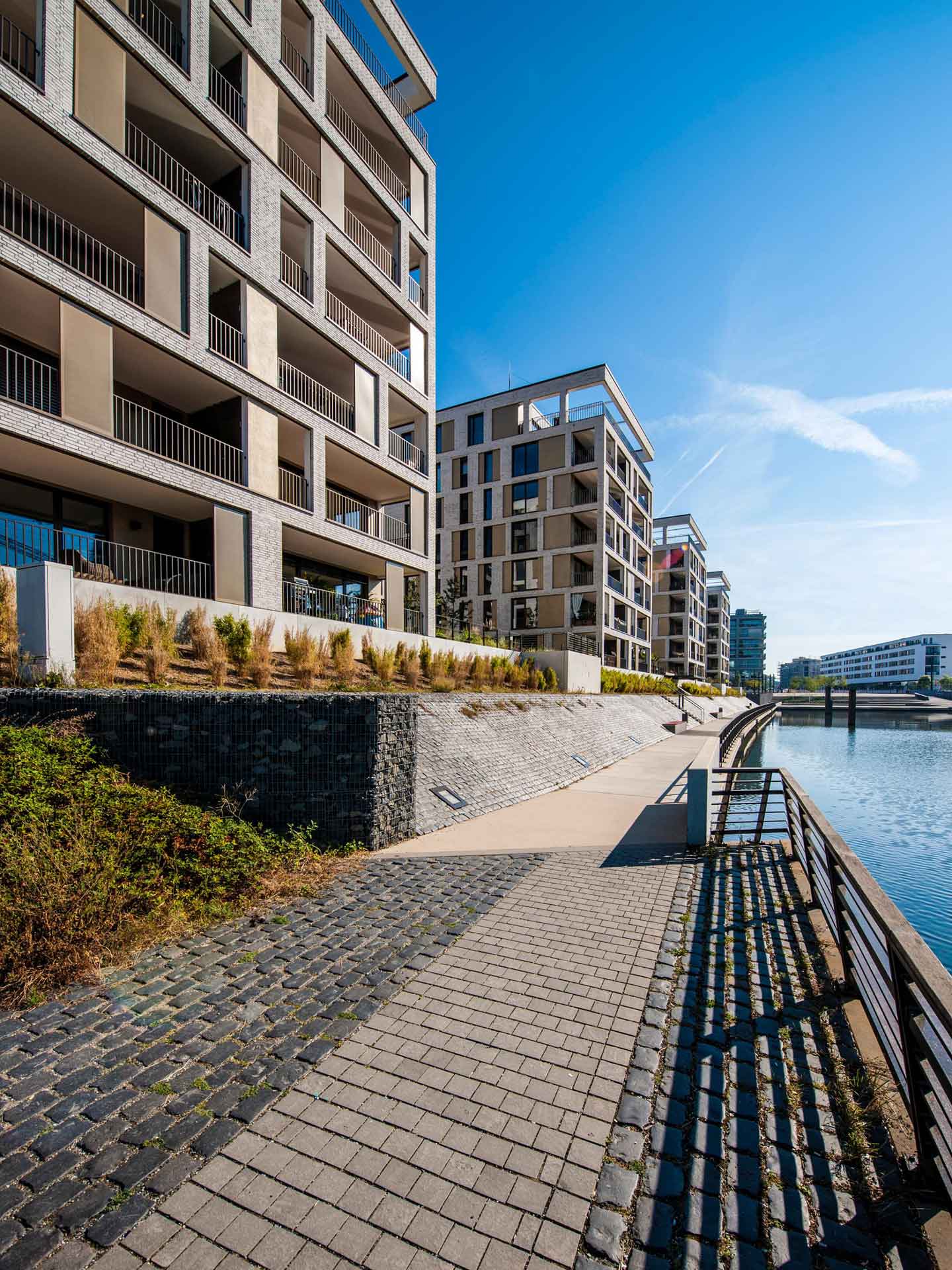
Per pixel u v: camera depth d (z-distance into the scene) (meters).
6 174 11.44
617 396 37.31
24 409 10.16
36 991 3.67
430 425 21.36
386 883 5.71
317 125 16.34
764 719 51.47
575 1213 2.25
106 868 4.56
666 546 60.16
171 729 6.60
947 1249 2.10
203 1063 3.07
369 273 18.27
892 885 12.00
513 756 11.22
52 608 7.64
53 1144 2.54
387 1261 2.07
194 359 13.02
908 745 39.91
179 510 14.29
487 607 37.28
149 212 12.27
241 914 4.90
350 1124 2.68
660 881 5.89
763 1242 2.13
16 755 5.68
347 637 13.96
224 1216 2.23
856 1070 3.05
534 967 4.10
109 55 11.50
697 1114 2.75
